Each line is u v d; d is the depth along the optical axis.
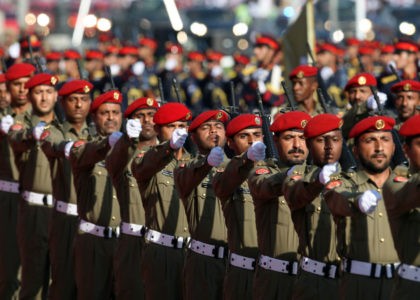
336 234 15.93
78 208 20.28
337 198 14.81
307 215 16.25
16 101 24.05
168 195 18.78
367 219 15.61
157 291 18.86
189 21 56.00
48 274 22.33
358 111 22.42
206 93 38.06
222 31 55.25
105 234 20.11
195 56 41.00
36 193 22.20
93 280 20.16
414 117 15.02
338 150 15.90
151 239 18.88
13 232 23.34
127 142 17.84
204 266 18.16
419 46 32.44
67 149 19.48
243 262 17.52
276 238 16.81
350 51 39.38
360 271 15.62
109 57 38.31
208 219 18.12
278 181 16.06
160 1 55.00
